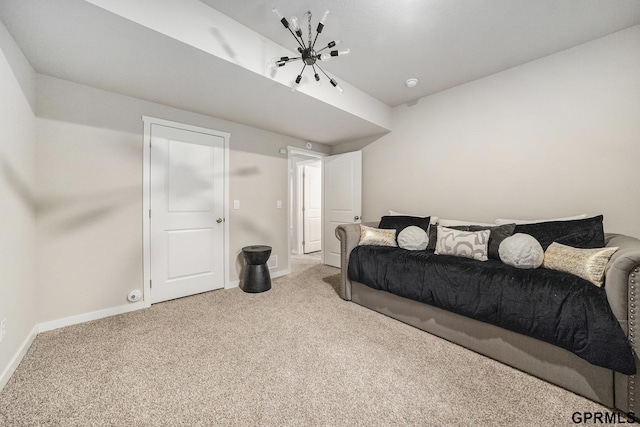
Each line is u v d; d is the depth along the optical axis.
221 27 1.80
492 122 2.65
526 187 2.44
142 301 2.48
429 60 2.39
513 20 1.86
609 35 2.01
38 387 1.37
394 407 1.26
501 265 1.82
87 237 2.18
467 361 1.64
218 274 3.05
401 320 2.21
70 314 2.10
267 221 3.54
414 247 2.47
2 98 1.43
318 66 2.47
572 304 1.33
